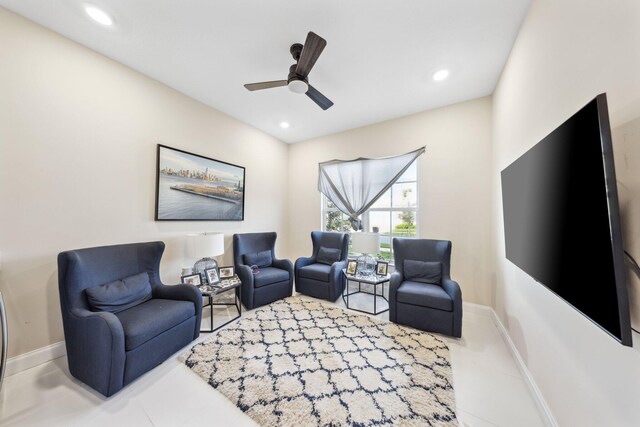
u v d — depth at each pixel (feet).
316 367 5.98
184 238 9.41
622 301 2.11
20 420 4.44
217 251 8.97
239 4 5.41
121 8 5.55
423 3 5.32
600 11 3.05
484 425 4.42
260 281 9.80
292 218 14.78
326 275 10.50
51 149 6.26
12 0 5.38
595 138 2.36
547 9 4.54
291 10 5.54
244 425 4.41
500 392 5.22
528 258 4.58
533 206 4.27
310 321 8.52
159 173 8.54
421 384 5.41
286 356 6.43
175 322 6.33
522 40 5.79
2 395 5.02
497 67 7.48
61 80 6.43
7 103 5.62
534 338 5.18
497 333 7.75
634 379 2.55
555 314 4.27
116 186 7.52
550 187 3.55
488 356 6.50
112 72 7.42
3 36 5.59
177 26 6.09
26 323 5.86
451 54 6.95
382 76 8.04
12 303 5.67
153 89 8.46
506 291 7.31
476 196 9.46
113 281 6.49
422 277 9.05
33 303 5.95
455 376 5.71
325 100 7.59
